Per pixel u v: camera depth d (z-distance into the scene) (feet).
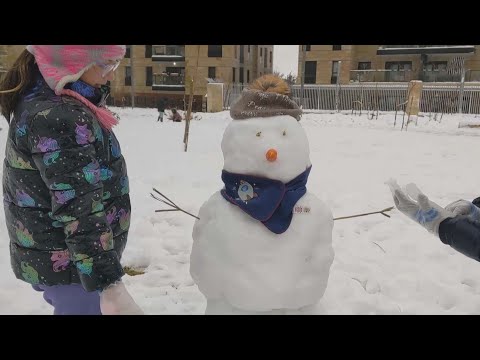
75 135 6.30
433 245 16.56
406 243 16.67
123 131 57.57
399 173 30.78
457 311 12.12
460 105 113.50
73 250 6.32
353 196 23.26
